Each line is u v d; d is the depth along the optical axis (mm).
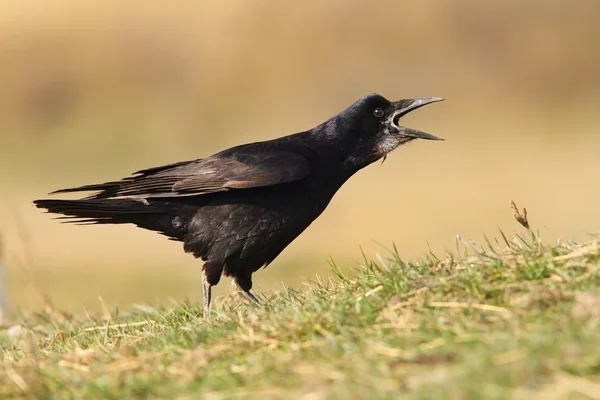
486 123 28969
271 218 8938
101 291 17438
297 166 8883
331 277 8328
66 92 33031
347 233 20406
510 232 19188
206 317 7984
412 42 32000
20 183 27078
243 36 33406
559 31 31609
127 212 9039
